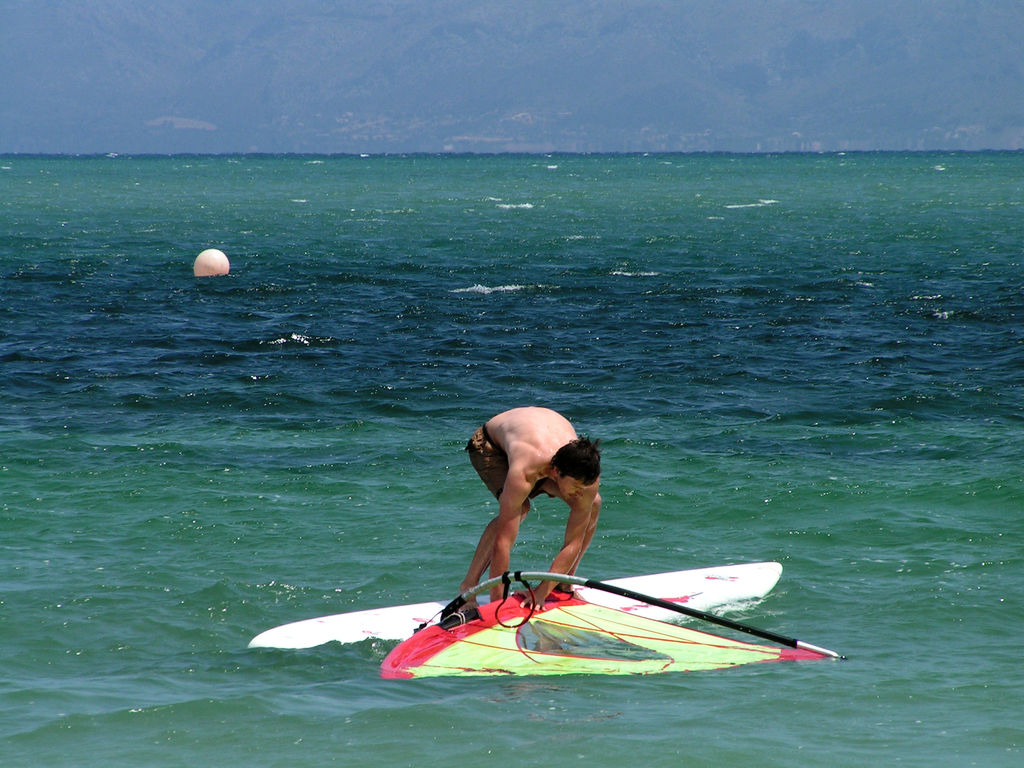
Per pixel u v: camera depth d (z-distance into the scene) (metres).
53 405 47.50
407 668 22.86
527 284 89.19
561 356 59.22
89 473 37.25
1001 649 23.61
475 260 108.31
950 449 40.25
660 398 49.34
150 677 22.45
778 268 100.75
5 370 54.44
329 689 21.75
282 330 67.12
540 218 172.88
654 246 123.12
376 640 24.59
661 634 24.86
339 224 159.62
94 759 18.39
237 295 83.06
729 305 77.56
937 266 101.44
